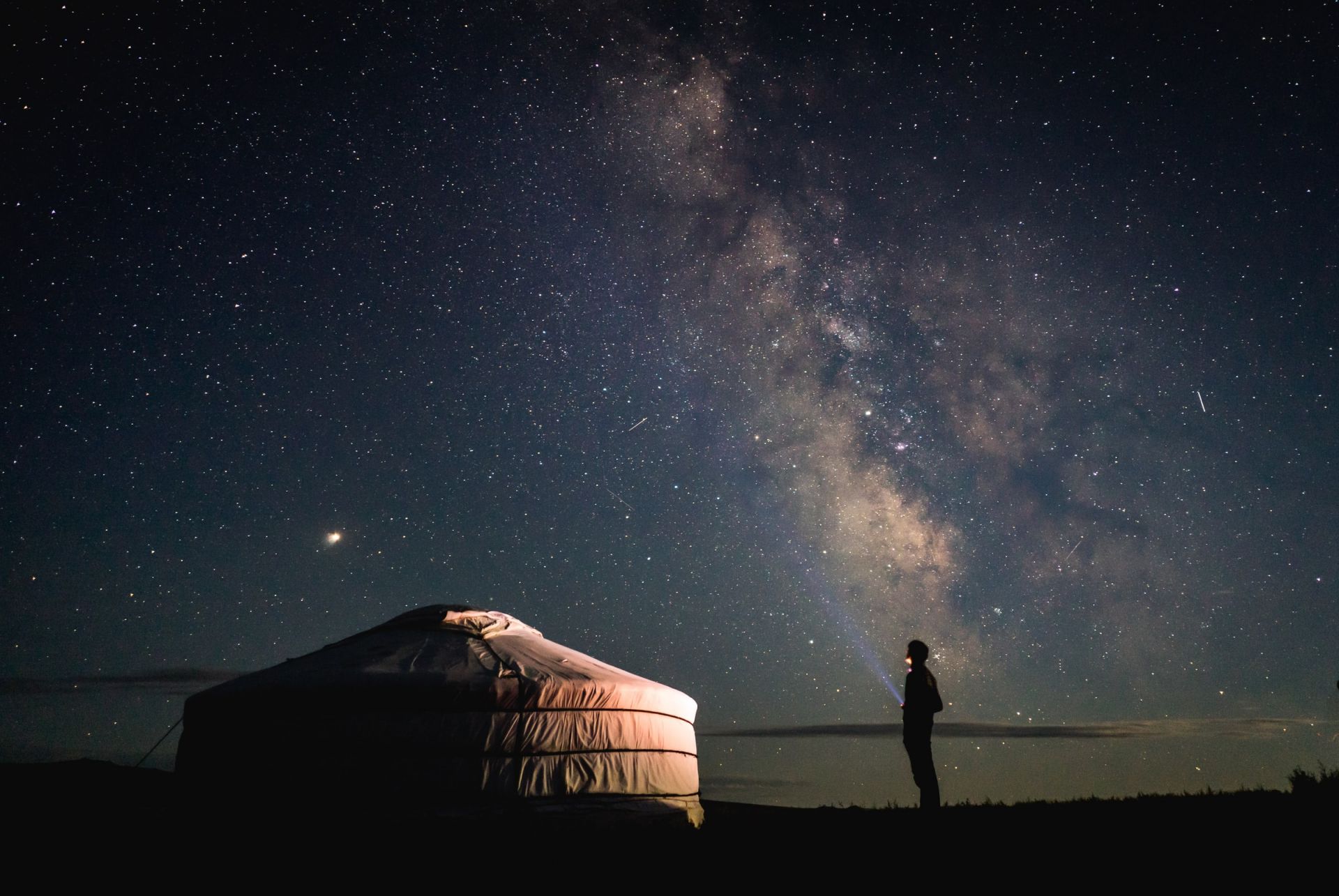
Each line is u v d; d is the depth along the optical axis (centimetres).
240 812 632
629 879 489
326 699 650
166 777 1220
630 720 737
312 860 552
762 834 606
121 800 819
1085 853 473
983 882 434
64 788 998
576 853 570
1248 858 444
